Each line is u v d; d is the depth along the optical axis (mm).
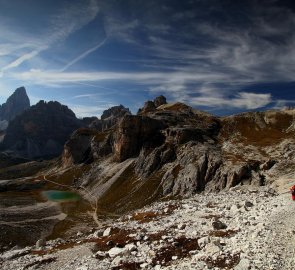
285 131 199875
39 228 129625
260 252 26250
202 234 36688
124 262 32719
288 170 116625
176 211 57844
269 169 122375
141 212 70938
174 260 30891
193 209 54812
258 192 67062
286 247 26375
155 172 176000
